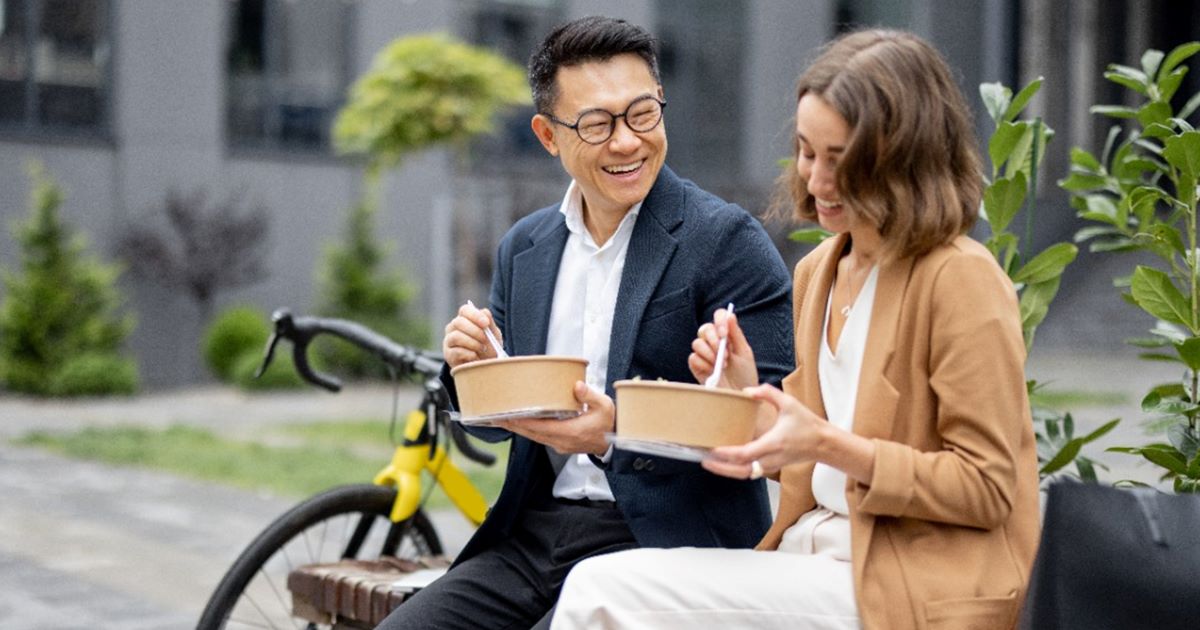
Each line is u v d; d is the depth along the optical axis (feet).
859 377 6.11
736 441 5.64
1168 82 8.82
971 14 66.44
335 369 53.83
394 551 10.12
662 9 67.15
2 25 51.52
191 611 16.28
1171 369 51.24
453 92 42.78
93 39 53.67
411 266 60.64
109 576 18.25
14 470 28.71
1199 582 5.08
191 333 55.62
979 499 5.66
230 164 56.95
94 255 53.52
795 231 9.53
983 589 5.81
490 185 62.95
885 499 5.65
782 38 70.33
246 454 31.14
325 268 55.98
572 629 6.05
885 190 5.78
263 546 9.50
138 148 54.44
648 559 6.13
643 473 7.18
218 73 56.34
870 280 6.23
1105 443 26.73
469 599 7.72
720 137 69.05
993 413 5.68
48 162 52.39
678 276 7.61
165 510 23.80
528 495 8.06
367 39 59.72
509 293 8.32
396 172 60.08
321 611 9.11
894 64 5.77
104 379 49.01
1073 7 71.15
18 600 16.67
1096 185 9.43
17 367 48.39
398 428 37.78
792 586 5.94
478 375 6.27
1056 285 8.52
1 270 48.93
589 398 6.35
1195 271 8.31
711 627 5.94
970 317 5.76
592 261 7.94
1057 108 70.64
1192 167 8.09
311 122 59.21
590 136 7.41
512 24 63.93
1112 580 5.24
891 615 5.78
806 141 5.95
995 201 8.36
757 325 7.54
